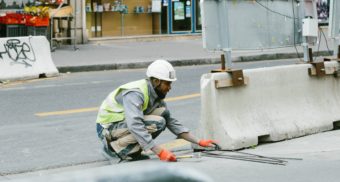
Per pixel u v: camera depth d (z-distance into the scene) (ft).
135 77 43.68
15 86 39.47
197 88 37.58
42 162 20.59
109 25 67.77
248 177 17.31
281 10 24.73
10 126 26.76
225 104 21.09
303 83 24.16
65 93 35.99
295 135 23.12
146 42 68.18
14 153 21.91
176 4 71.56
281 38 24.81
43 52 44.78
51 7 59.41
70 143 23.53
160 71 18.26
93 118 28.60
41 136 24.75
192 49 61.16
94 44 64.90
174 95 34.99
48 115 29.32
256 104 22.18
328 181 16.92
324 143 22.15
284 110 23.17
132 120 17.99
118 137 18.74
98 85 39.42
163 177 4.62
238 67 50.11
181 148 22.08
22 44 43.50
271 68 22.95
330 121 24.71
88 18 66.08
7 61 42.50
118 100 18.80
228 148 20.71
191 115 29.37
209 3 21.91
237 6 22.99
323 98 24.98
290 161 19.30
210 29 22.00
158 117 18.58
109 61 50.37
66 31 63.31
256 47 23.79
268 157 19.70
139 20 69.92
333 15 26.35
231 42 22.90
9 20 55.06
